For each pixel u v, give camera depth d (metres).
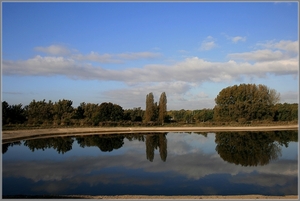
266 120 57.06
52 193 14.02
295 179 16.34
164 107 59.41
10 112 50.31
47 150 27.95
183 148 28.80
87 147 29.91
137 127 50.94
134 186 15.09
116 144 32.16
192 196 12.48
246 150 27.11
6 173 18.33
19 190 14.55
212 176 17.05
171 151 26.91
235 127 49.41
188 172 18.11
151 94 59.66
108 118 59.12
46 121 53.28
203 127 50.50
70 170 19.09
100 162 21.78
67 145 31.36
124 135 41.12
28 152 26.75
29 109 57.62
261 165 20.17
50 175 17.69
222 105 64.00
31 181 16.25
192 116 70.19
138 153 25.94
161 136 40.09
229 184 15.37
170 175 17.38
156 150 27.64
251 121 56.84
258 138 36.31
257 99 62.59
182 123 58.97
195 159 22.66
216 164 20.56
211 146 29.98
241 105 58.62
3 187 15.10
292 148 27.97
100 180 16.38
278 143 31.64
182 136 39.94
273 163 20.84
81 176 17.36
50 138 36.59
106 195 13.55
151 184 15.41
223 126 51.75
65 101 61.16
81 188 14.80
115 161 22.12
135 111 65.12
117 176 17.28
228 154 24.88
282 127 48.38
